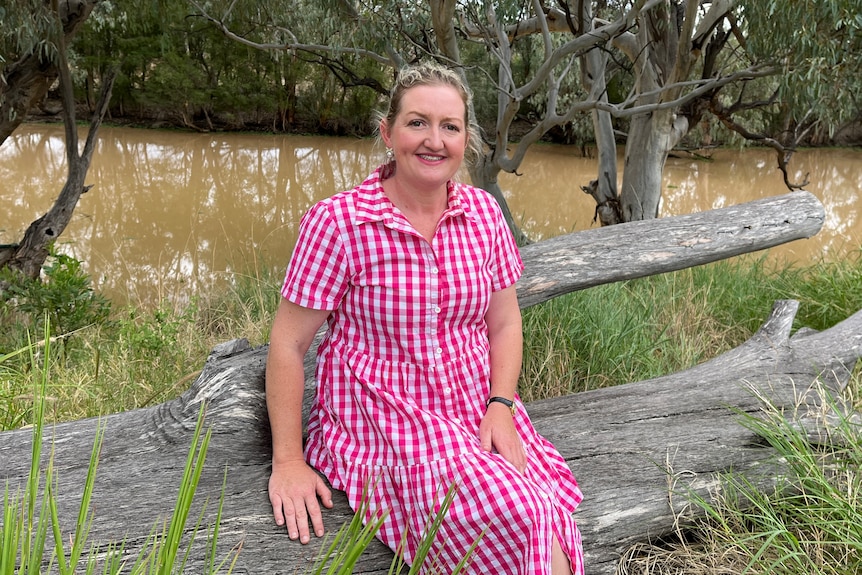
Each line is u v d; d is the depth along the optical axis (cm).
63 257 568
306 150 2297
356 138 2736
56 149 2019
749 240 356
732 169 2025
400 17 595
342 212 194
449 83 195
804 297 517
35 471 130
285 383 203
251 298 600
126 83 2691
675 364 434
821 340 355
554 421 278
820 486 251
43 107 2664
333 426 210
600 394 303
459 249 202
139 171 1714
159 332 442
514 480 186
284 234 1071
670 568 246
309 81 2789
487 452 196
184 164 1866
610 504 246
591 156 2316
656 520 250
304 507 201
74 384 356
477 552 189
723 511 258
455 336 205
